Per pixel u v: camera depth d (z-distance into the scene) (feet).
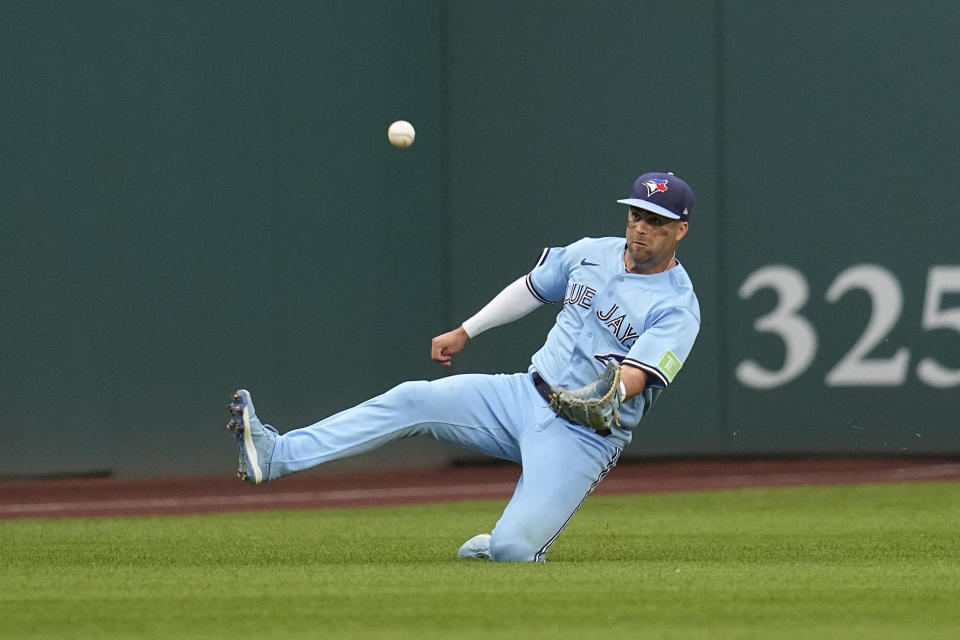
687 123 132.05
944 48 129.80
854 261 131.44
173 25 124.47
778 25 131.75
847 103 131.23
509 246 132.98
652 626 43.96
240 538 83.66
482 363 132.87
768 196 132.05
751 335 132.36
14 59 120.67
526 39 132.77
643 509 103.86
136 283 123.85
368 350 130.11
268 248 127.34
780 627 43.86
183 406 125.29
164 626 44.39
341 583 55.01
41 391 122.01
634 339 64.28
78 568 65.05
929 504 103.50
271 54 127.13
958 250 130.00
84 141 122.42
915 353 130.82
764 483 121.19
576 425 64.54
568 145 132.67
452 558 69.46
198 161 125.39
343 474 130.41
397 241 130.93
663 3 131.95
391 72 130.41
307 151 128.26
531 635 42.24
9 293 121.08
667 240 63.77
